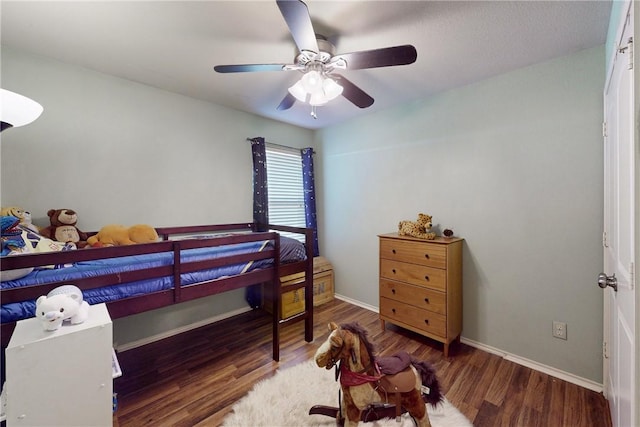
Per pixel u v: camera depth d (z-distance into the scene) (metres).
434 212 2.64
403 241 2.47
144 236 2.11
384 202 3.07
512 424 1.52
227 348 2.36
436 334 2.26
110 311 1.50
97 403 1.13
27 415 0.99
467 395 1.76
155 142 2.48
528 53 1.88
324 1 1.37
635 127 0.80
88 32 1.65
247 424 1.52
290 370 2.01
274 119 3.41
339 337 1.31
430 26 1.59
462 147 2.43
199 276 1.86
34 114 1.34
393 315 2.56
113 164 2.26
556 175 1.95
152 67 2.10
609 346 1.61
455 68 2.10
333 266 3.68
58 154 2.01
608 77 1.48
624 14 1.06
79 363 1.09
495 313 2.26
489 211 2.28
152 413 1.61
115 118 2.26
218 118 2.91
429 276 2.30
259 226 3.11
